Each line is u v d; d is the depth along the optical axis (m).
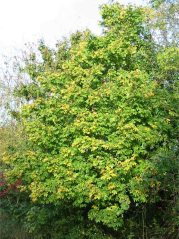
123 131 13.08
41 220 15.66
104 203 13.62
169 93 14.05
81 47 15.06
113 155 13.56
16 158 15.44
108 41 14.91
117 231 14.93
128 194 14.16
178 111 13.69
